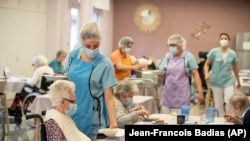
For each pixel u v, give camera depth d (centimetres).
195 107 830
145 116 336
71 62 291
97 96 280
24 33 804
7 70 658
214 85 559
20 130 596
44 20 867
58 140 242
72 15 959
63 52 745
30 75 834
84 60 283
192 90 467
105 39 1153
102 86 279
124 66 517
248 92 590
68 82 258
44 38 871
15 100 661
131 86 333
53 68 732
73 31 969
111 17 1198
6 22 751
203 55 988
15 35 778
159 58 1191
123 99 332
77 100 280
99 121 282
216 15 1147
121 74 527
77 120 280
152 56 1197
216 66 552
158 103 552
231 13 1137
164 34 1184
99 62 279
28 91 641
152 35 1194
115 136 258
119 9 1216
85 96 279
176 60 443
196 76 438
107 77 278
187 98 440
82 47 288
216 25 1148
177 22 1174
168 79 448
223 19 1142
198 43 1165
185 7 1166
